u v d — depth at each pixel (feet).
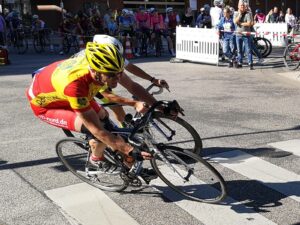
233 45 37.65
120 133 11.71
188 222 10.97
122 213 11.50
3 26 52.37
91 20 54.03
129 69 14.01
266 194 12.41
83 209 11.75
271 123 19.65
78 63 10.48
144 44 49.73
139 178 12.94
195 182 12.90
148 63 42.27
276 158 15.17
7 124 20.08
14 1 84.07
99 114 11.85
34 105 12.20
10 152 16.26
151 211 11.58
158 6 92.22
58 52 57.26
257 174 13.79
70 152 14.96
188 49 41.73
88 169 13.08
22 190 12.96
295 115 21.08
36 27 59.16
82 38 53.01
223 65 39.42
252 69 36.78
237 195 12.37
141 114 13.41
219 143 16.81
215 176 11.48
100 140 10.80
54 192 12.79
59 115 11.84
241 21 36.19
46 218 11.30
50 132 18.72
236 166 14.47
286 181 13.26
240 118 20.54
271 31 53.72
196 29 40.37
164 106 11.81
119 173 12.35
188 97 25.48
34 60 47.29
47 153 16.07
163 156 11.71
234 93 26.63
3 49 42.70
